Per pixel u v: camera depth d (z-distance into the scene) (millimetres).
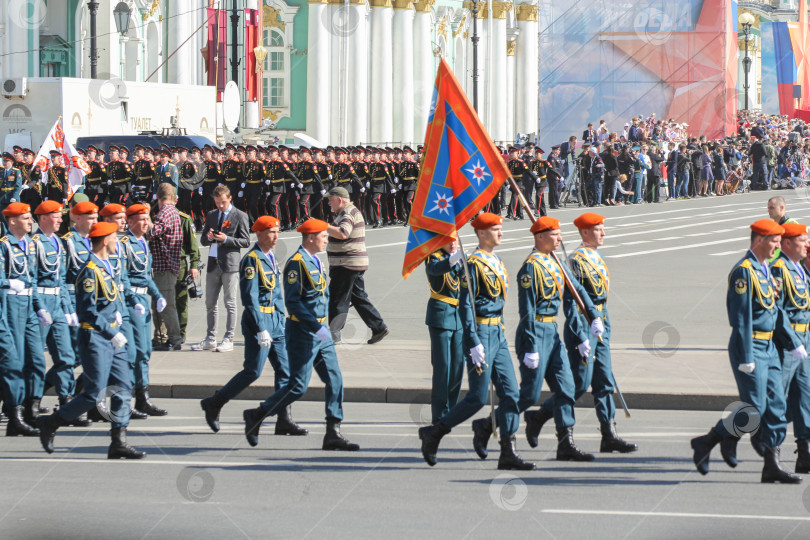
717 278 33281
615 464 14641
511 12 103688
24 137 51969
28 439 16422
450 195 15055
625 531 11555
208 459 14930
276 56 84438
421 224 15164
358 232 22609
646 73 61656
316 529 11648
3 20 62781
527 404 14562
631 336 23656
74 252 17953
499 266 14609
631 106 62594
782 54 114562
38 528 11703
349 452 15391
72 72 66938
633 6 61000
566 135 61969
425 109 92312
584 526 11742
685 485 13500
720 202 64875
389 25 87875
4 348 16562
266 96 84750
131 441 16062
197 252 22547
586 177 61469
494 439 16375
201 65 76625
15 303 16766
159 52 72562
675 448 15484
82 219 18062
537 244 14836
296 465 14594
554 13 61156
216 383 19250
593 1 60906
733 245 42719
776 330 14109
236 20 70500
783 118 98062
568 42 61281
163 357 21562
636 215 56156
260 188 49219
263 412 15656
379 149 53906
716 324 25266
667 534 11445
